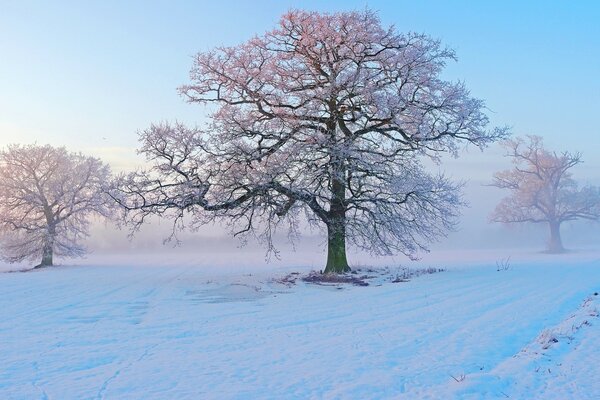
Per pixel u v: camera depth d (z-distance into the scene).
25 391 7.48
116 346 10.95
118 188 25.88
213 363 9.28
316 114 26.75
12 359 9.67
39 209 48.50
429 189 26.41
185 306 17.69
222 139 26.09
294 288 22.84
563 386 7.19
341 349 10.38
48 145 49.34
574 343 9.68
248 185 25.88
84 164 49.88
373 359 9.43
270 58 27.95
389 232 27.14
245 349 10.55
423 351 10.04
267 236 27.20
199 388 7.63
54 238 48.34
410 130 27.02
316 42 26.75
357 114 28.02
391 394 7.28
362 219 27.22
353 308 16.38
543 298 16.78
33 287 25.17
